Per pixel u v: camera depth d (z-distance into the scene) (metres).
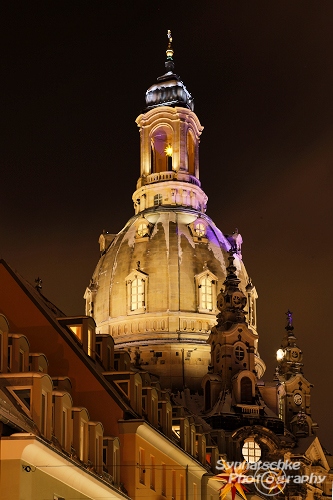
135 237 171.75
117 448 67.88
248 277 178.25
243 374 153.75
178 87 186.38
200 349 162.88
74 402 70.06
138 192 180.50
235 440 143.88
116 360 83.31
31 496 50.34
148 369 161.75
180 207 176.25
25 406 53.34
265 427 149.00
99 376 71.31
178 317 164.62
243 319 159.75
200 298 166.38
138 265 167.75
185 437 86.75
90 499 59.34
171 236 170.62
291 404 167.75
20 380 53.75
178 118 182.88
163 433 79.88
